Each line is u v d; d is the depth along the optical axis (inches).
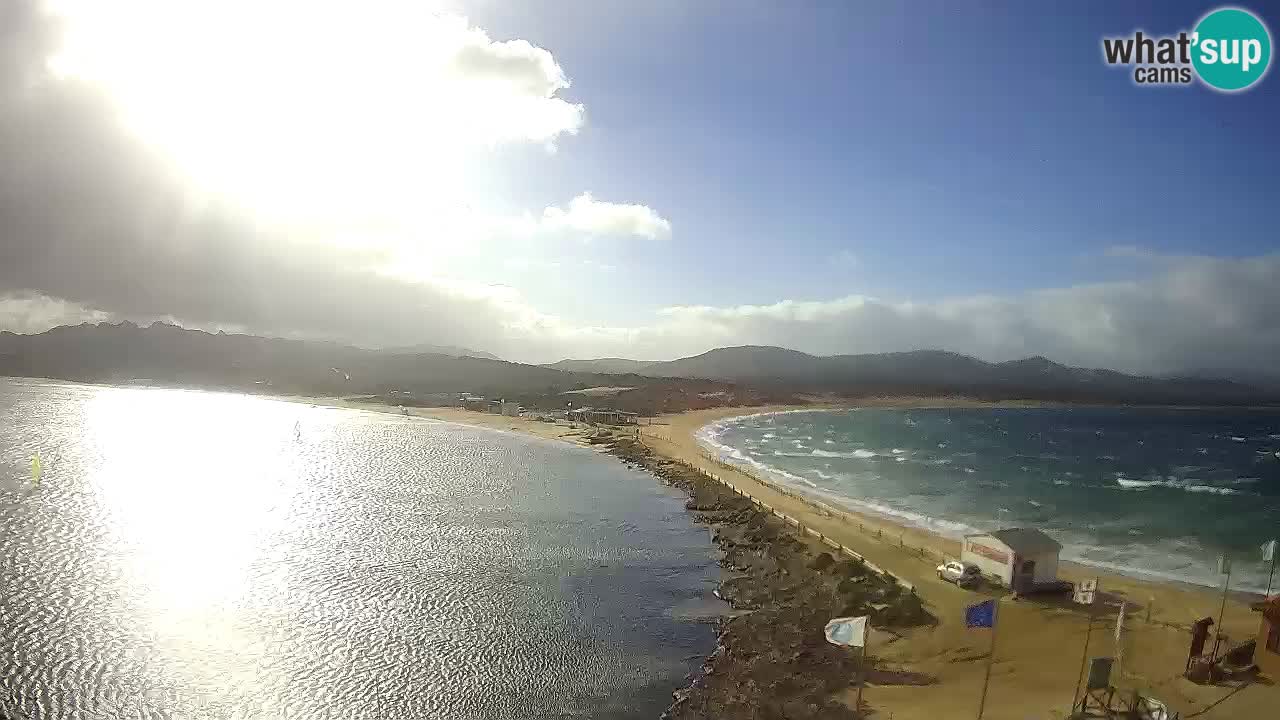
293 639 1569.9
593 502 3186.5
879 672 1412.4
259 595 1820.9
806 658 1470.2
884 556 2277.3
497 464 4244.6
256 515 2677.2
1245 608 1875.0
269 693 1328.7
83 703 1248.8
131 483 3144.7
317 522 2615.7
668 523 2819.9
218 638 1550.2
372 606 1790.1
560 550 2367.1
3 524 2295.8
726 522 2829.7
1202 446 7145.7
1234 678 1320.1
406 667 1462.8
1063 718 1141.7
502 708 1312.7
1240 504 3639.3
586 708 1317.7
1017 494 3855.8
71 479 3149.6
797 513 2945.4
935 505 3476.9
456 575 2059.5
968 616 1241.4
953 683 1353.3
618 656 1546.5
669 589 2004.2
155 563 2017.7
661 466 4271.7
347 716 1267.2
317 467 3892.7
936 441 7091.5
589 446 5359.3
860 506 3380.9
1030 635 1603.1
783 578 2065.7
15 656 1393.9
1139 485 4288.9
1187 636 1617.9
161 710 1247.5
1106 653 1494.8
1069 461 5546.3
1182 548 2659.9
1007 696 1279.5
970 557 2070.6
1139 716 1130.7
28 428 5022.1
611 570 2167.8
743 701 1282.0
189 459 3959.2
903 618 1676.9
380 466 4008.4
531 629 1684.3
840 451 5935.0
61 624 1556.3
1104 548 2647.6
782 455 5506.9
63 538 2188.7
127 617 1624.0
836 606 1761.8
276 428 5880.9
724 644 1606.8
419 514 2812.5
